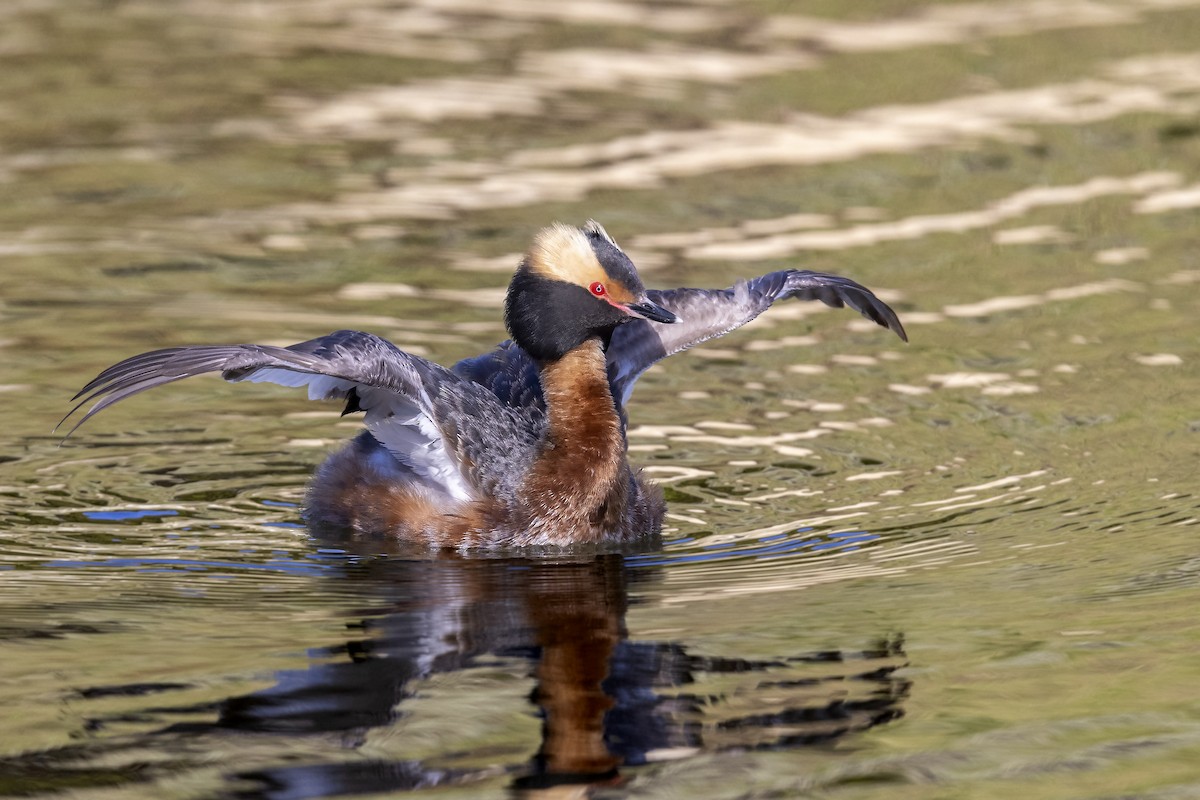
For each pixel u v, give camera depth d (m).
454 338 17.19
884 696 9.75
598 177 22.64
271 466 14.54
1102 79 26.84
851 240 20.41
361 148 23.70
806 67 27.72
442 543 12.78
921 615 11.12
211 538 12.84
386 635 10.75
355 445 13.60
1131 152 23.67
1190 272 19.47
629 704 9.62
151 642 10.56
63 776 8.63
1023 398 16.06
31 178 22.19
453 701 9.68
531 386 14.05
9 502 13.42
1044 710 9.56
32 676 9.96
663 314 13.42
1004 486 13.96
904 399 16.16
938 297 18.81
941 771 8.80
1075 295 18.80
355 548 12.74
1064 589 11.58
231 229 20.52
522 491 12.96
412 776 8.66
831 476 14.33
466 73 27.31
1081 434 15.12
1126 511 13.27
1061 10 31.14
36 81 26.23
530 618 11.12
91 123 24.42
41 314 17.69
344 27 30.16
